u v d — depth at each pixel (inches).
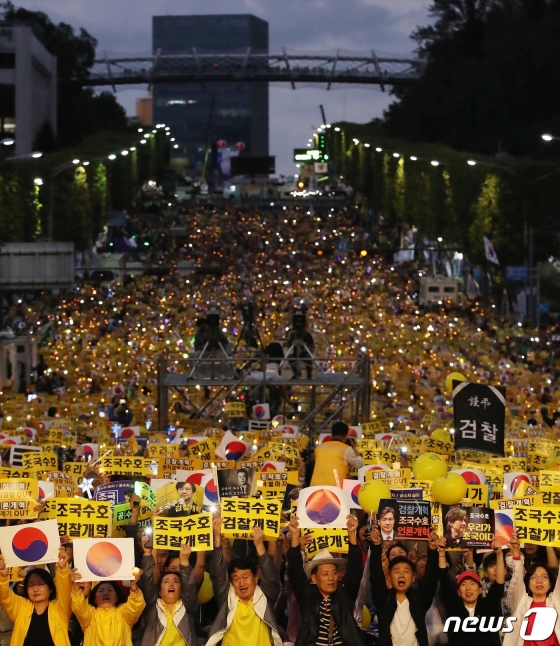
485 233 5600.4
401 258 7805.1
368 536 1023.0
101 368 3174.2
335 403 2541.8
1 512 960.9
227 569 903.1
